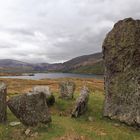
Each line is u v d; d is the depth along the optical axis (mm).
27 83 95938
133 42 27234
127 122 26109
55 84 92750
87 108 31203
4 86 24797
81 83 96438
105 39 29359
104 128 25188
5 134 21203
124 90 27219
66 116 30094
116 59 28125
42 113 23844
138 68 26672
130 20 28172
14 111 23406
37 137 21250
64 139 21297
